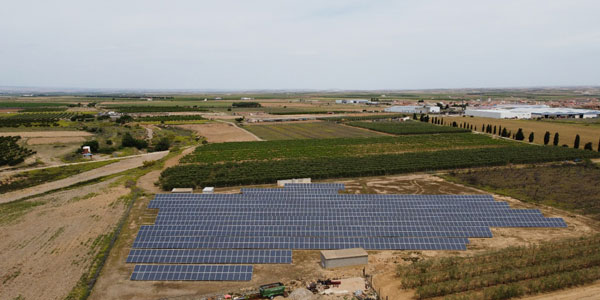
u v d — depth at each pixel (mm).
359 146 161625
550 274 52750
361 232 66688
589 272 51344
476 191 95875
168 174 110312
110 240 66000
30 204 84438
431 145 163125
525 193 92625
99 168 122125
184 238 64250
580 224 73062
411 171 115125
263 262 57500
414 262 58469
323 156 141125
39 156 134875
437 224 71062
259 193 89562
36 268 56438
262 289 48688
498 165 123812
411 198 83812
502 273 52156
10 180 103250
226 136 197125
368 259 59406
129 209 80875
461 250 62656
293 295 48469
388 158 130500
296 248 62281
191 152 149250
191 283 52438
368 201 82500
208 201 82062
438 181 105500
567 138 177875
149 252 59219
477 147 159250
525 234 68938
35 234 68438
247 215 74562
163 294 49844
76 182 103625
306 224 71688
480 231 68375
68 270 55906
